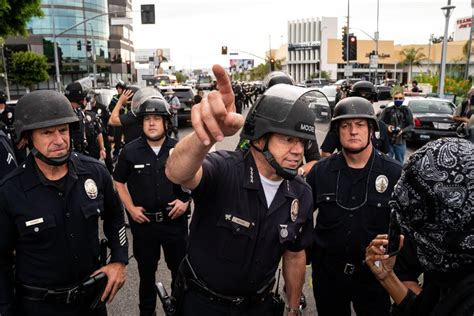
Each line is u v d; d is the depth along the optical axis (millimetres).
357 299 2568
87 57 65062
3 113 7625
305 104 1669
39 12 15859
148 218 3340
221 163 1751
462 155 1113
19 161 5270
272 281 1926
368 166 2480
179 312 1902
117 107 5969
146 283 3451
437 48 59906
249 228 1741
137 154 3354
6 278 2117
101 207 2334
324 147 3631
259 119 1676
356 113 2414
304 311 3635
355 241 2467
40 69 42469
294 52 91125
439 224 1142
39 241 2117
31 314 2156
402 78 67875
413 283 1736
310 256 2676
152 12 23938
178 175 1486
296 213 1867
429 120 11758
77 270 2221
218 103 1209
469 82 22828
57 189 2168
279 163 1687
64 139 2109
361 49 68688
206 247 1790
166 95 14336
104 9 69062
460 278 1172
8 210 2086
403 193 1224
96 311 2359
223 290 1792
